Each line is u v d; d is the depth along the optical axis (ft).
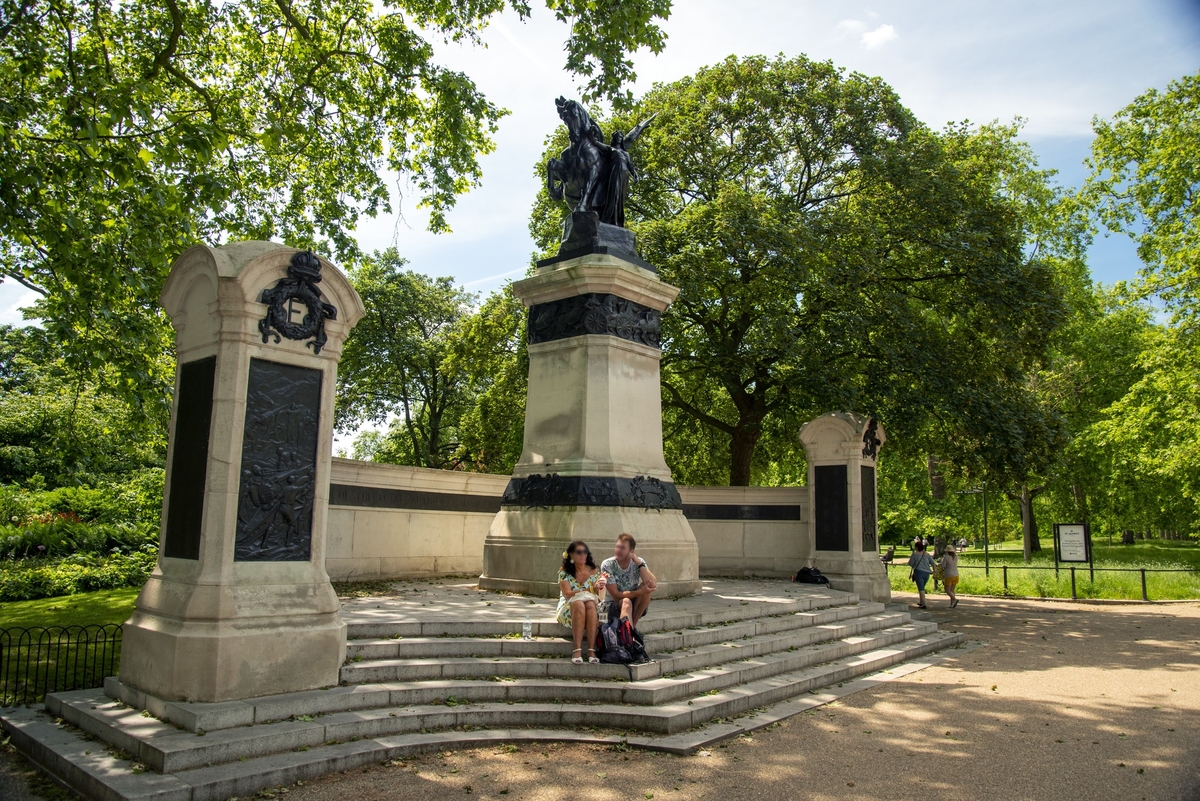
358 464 45.83
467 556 53.06
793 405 70.23
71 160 36.83
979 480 72.49
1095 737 25.23
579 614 27.78
